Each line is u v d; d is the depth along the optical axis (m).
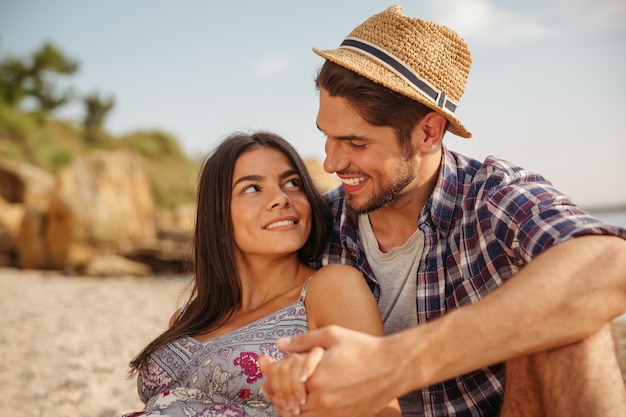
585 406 1.97
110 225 19.02
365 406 1.95
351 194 2.67
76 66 51.38
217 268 2.80
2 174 22.09
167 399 2.47
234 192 2.78
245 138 2.87
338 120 2.54
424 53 2.57
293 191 2.82
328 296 2.53
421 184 2.66
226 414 2.39
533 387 2.14
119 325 8.34
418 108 2.56
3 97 45.78
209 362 2.52
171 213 24.48
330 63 2.57
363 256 2.83
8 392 4.93
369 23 2.67
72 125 51.62
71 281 15.05
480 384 2.58
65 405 4.59
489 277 2.51
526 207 2.33
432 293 2.64
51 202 18.36
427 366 1.95
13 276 15.72
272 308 2.71
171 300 11.44
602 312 1.99
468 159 2.79
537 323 1.97
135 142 54.56
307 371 1.93
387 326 2.77
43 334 7.46
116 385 5.12
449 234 2.64
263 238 2.72
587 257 2.03
